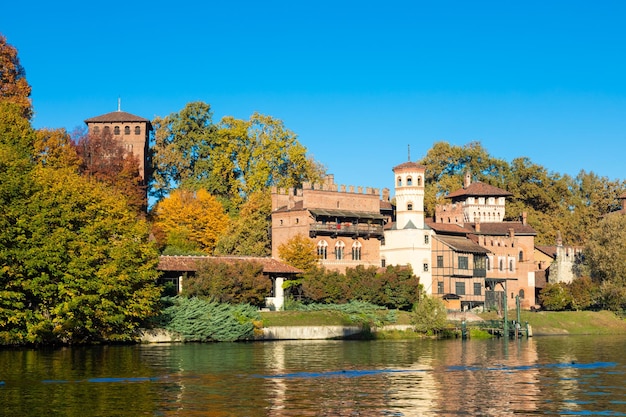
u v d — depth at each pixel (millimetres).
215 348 80250
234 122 154500
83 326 78250
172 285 96938
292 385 52094
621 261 130125
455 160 187500
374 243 135125
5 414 41719
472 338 106688
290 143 154250
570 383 54094
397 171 134125
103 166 121250
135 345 82812
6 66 108688
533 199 184625
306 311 102688
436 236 134500
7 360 64438
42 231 73562
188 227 135625
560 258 152375
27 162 78750
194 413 42219
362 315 105625
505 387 52000
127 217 83250
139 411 42594
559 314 126250
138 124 153125
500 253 144625
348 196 133500
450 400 46719
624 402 46219
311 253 119812
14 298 71688
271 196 136500
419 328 106688
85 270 75188
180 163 154875
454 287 134000
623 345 91375
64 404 44312
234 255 124188
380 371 60344
